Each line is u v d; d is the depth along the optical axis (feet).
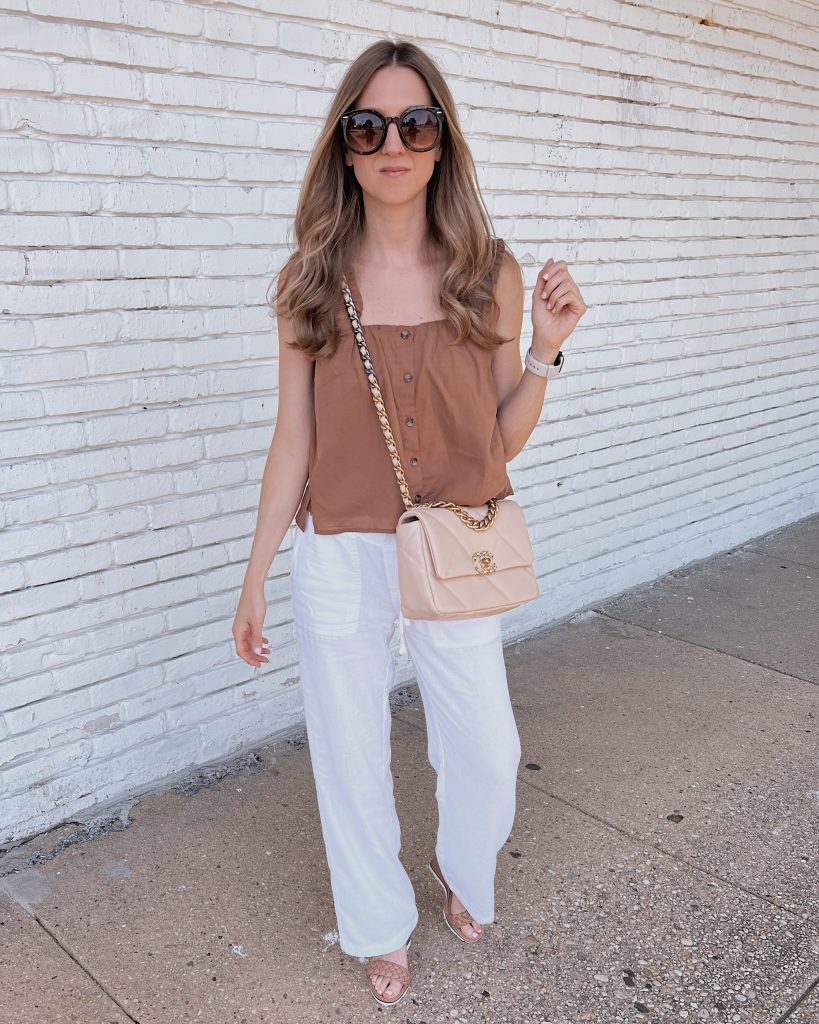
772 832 8.99
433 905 7.84
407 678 11.83
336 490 6.16
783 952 7.41
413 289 6.11
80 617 8.43
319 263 5.97
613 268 13.38
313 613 6.26
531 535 13.14
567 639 13.33
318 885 8.04
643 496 15.05
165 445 8.71
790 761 10.28
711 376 15.89
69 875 8.05
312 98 9.11
